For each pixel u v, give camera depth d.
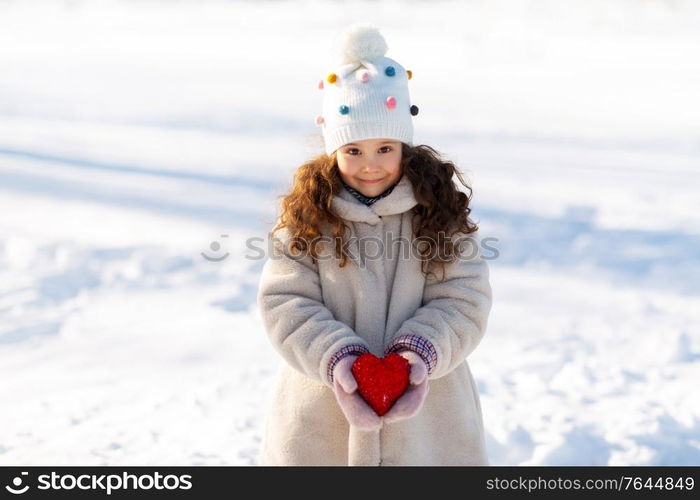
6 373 11.48
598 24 113.31
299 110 42.25
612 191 25.61
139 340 12.84
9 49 75.38
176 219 20.34
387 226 6.57
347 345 6.09
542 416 10.42
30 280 15.28
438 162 6.70
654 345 13.04
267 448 6.93
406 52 79.62
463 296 6.51
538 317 14.47
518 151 32.41
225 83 53.25
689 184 26.98
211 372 11.72
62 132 32.97
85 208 21.11
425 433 6.68
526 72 66.62
